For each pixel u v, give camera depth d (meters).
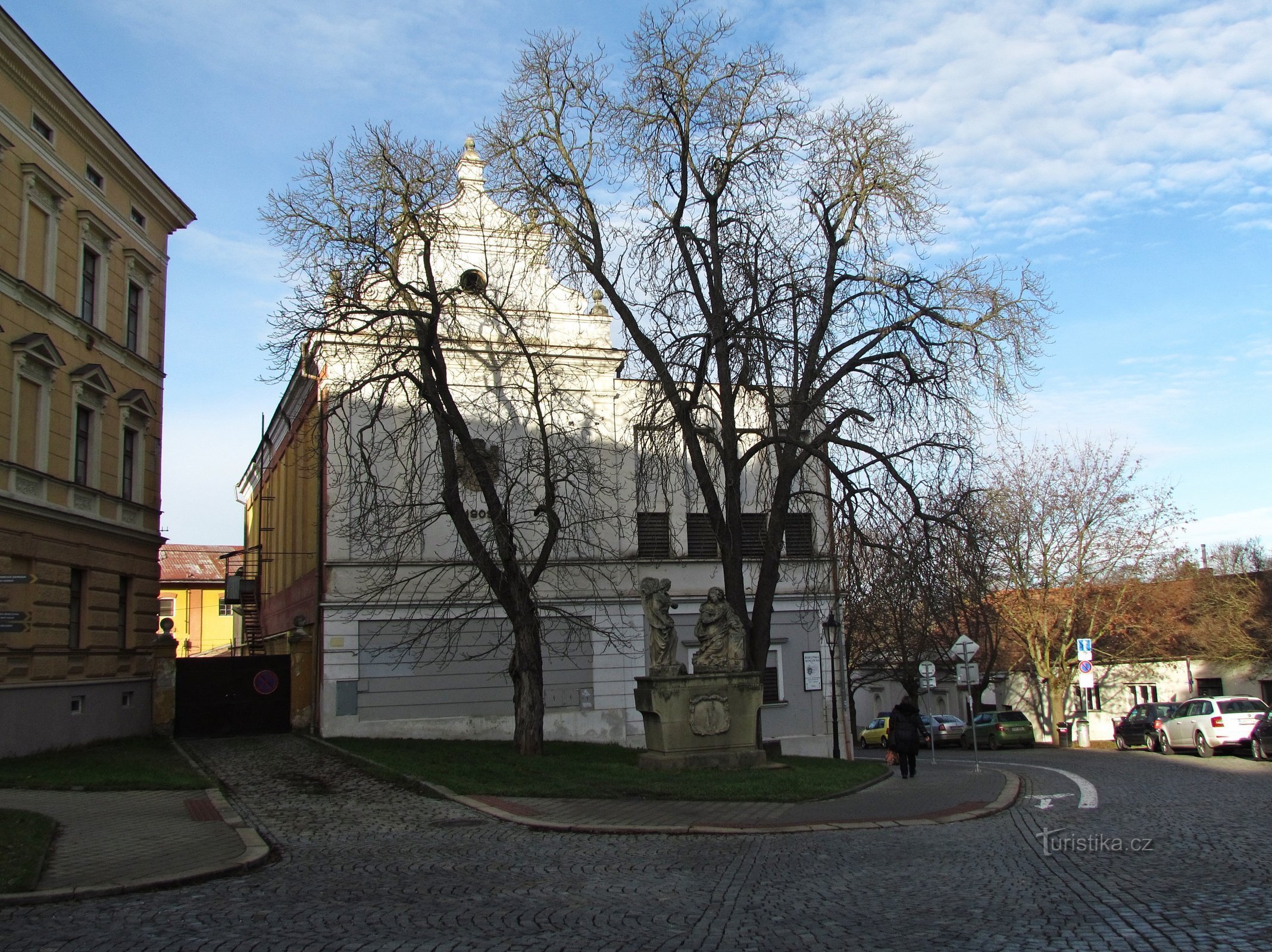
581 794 16.17
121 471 26.42
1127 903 8.32
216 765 21.08
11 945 7.34
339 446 26.95
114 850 11.03
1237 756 29.06
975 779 21.11
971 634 27.30
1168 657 49.28
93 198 24.91
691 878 9.95
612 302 21.78
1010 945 7.09
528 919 8.15
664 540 30.73
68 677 23.53
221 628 66.50
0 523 20.70
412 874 10.14
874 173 21.75
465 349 23.44
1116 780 20.95
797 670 31.16
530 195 21.42
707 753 19.47
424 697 27.33
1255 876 9.32
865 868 10.45
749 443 29.27
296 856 11.23
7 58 21.02
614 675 29.20
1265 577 47.12
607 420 30.22
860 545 20.69
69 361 23.73
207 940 7.49
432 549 27.84
